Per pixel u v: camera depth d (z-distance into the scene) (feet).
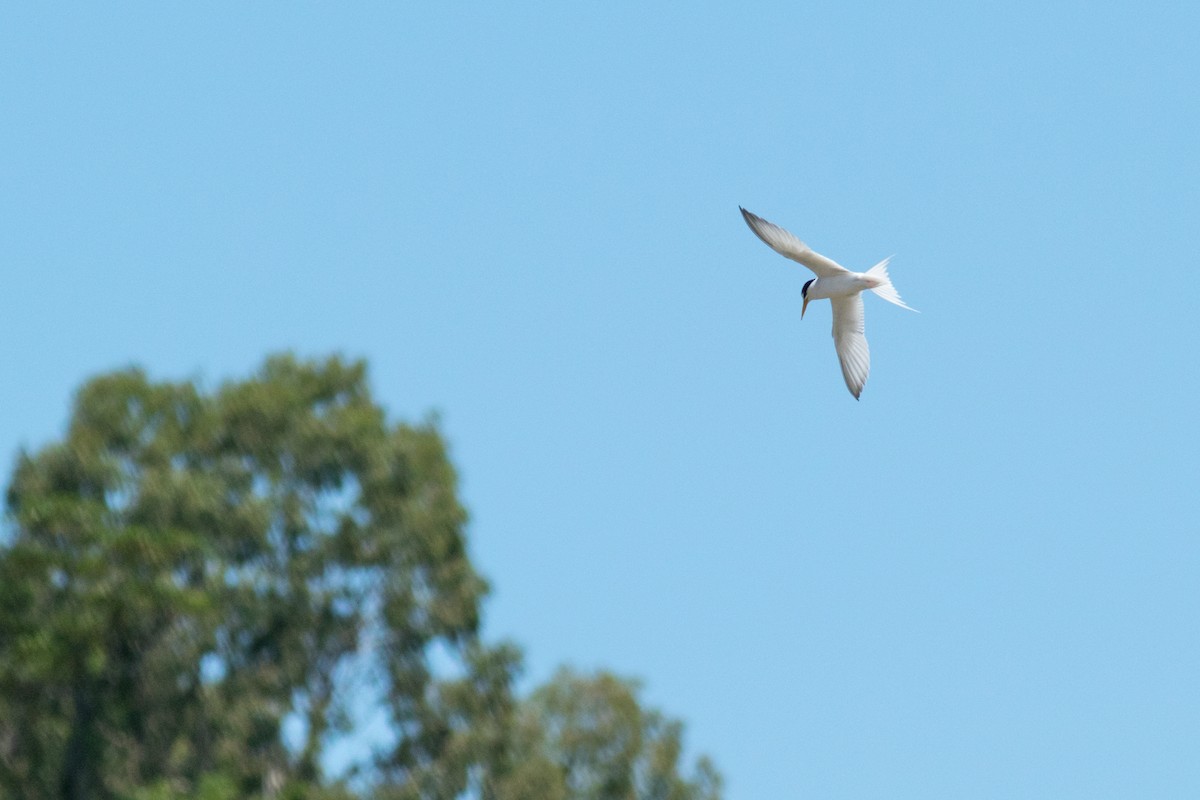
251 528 122.42
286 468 128.77
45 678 111.75
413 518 126.00
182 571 119.03
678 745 141.08
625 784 136.67
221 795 111.65
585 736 138.00
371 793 120.98
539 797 123.65
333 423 129.29
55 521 113.70
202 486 121.39
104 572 111.14
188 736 120.26
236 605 121.49
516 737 128.26
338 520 126.41
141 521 118.73
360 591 125.49
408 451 128.88
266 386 131.13
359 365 135.54
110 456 123.95
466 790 122.01
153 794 110.52
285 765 121.08
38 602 112.37
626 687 140.87
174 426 129.18
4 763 116.37
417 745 123.24
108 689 115.24
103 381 129.39
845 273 99.66
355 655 124.67
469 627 125.18
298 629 122.72
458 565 126.52
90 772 116.26
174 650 116.26
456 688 123.95
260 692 120.88
